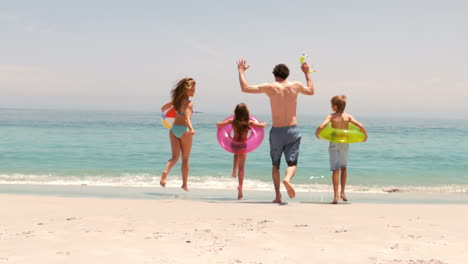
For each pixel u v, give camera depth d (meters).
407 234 3.62
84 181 8.52
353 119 5.94
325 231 3.69
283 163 12.68
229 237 3.39
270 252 2.98
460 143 22.95
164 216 4.30
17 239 3.25
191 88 5.98
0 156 12.85
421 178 10.05
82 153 14.41
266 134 29.52
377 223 4.10
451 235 3.59
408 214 4.66
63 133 25.72
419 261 2.79
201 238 3.34
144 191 7.08
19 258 2.75
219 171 10.73
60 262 2.68
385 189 7.96
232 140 6.11
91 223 3.89
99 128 34.97
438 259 2.85
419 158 14.59
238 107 5.93
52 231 3.54
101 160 12.72
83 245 3.09
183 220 4.09
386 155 15.53
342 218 4.35
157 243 3.17
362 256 2.91
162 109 6.17
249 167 11.64
